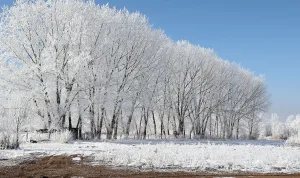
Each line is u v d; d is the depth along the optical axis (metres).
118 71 37.72
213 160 17.31
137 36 38.41
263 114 73.00
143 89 40.69
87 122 38.75
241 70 61.69
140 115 51.31
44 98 31.86
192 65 50.88
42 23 33.59
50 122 32.09
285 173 14.95
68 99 32.94
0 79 31.50
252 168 15.86
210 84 53.88
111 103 36.06
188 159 17.41
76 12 34.72
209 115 56.00
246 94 61.41
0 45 32.06
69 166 15.47
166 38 44.47
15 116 23.33
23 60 32.97
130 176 13.45
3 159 16.97
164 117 56.25
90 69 34.97
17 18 32.44
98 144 26.03
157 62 41.78
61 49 33.09
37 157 17.72
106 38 35.38
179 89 50.44
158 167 15.59
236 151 21.27
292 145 30.55
